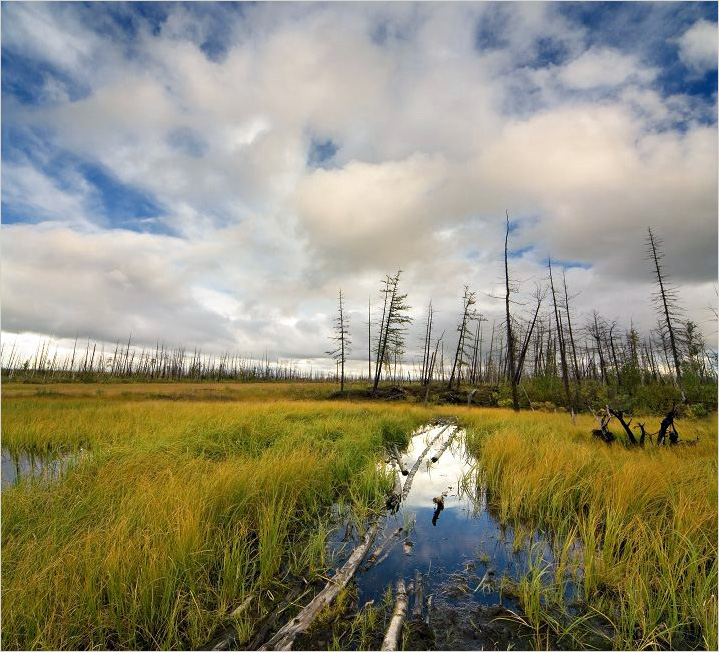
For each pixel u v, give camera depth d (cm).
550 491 624
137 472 647
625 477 612
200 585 366
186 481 589
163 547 383
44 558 382
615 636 324
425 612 360
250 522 512
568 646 315
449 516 620
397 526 572
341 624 336
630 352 3962
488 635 329
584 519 505
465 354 3675
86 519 484
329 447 943
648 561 392
